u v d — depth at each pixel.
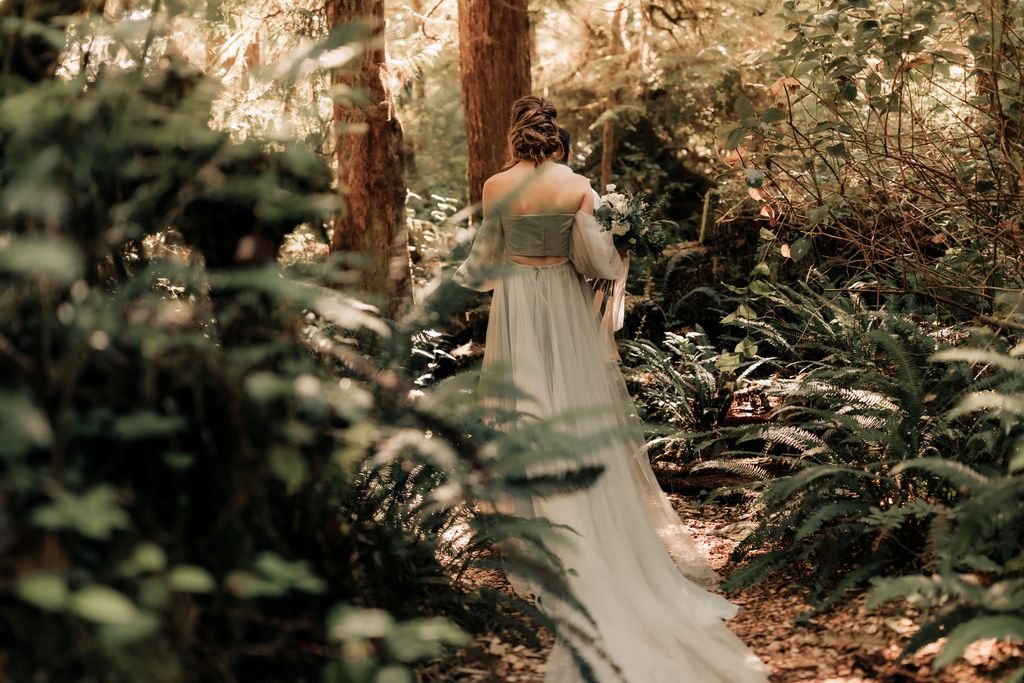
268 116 3.02
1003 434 3.65
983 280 4.50
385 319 3.01
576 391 4.18
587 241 4.21
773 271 7.45
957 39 5.07
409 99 7.36
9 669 1.75
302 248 5.11
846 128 4.57
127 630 1.58
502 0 7.33
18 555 1.72
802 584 3.88
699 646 3.39
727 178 8.52
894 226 4.70
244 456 2.09
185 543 2.11
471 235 3.29
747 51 9.10
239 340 2.39
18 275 1.94
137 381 2.03
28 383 1.88
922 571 3.52
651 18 9.52
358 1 5.33
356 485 2.99
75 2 2.59
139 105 2.24
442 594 3.16
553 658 3.26
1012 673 2.77
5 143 2.10
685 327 8.10
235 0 4.59
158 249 2.68
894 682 2.96
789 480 3.84
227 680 1.98
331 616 1.89
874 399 4.25
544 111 4.28
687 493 5.49
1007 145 4.49
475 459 2.78
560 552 3.73
